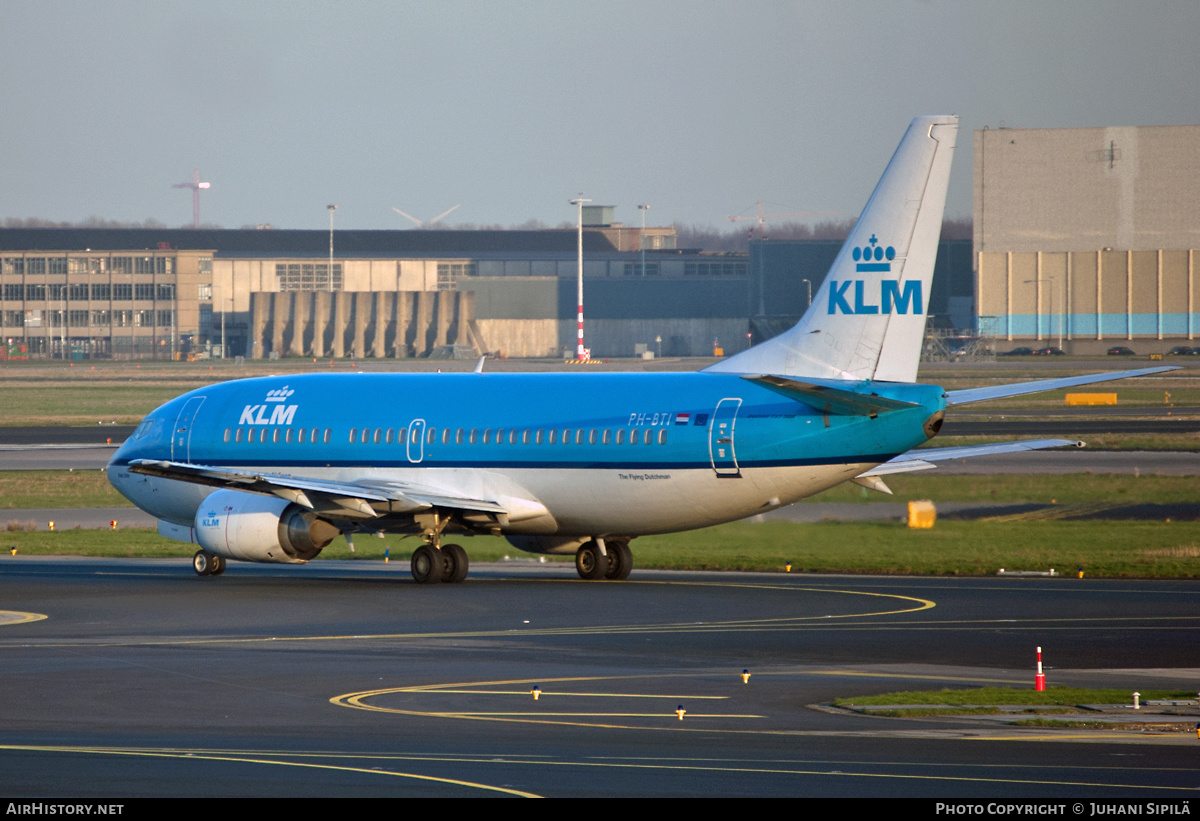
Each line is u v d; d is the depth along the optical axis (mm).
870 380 153375
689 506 157000
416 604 142875
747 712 87312
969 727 82250
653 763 70750
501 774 67750
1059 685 97000
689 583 159875
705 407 155375
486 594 150625
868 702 89875
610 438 158750
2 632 124875
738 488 154125
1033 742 77438
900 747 75625
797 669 104188
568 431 161250
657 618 131875
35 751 73750
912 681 99000
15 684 97750
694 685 97438
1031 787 65250
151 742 76812
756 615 133250
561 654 111500
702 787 64875
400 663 107188
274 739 78062
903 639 118438
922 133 150875
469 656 110625
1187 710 87188
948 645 115250
